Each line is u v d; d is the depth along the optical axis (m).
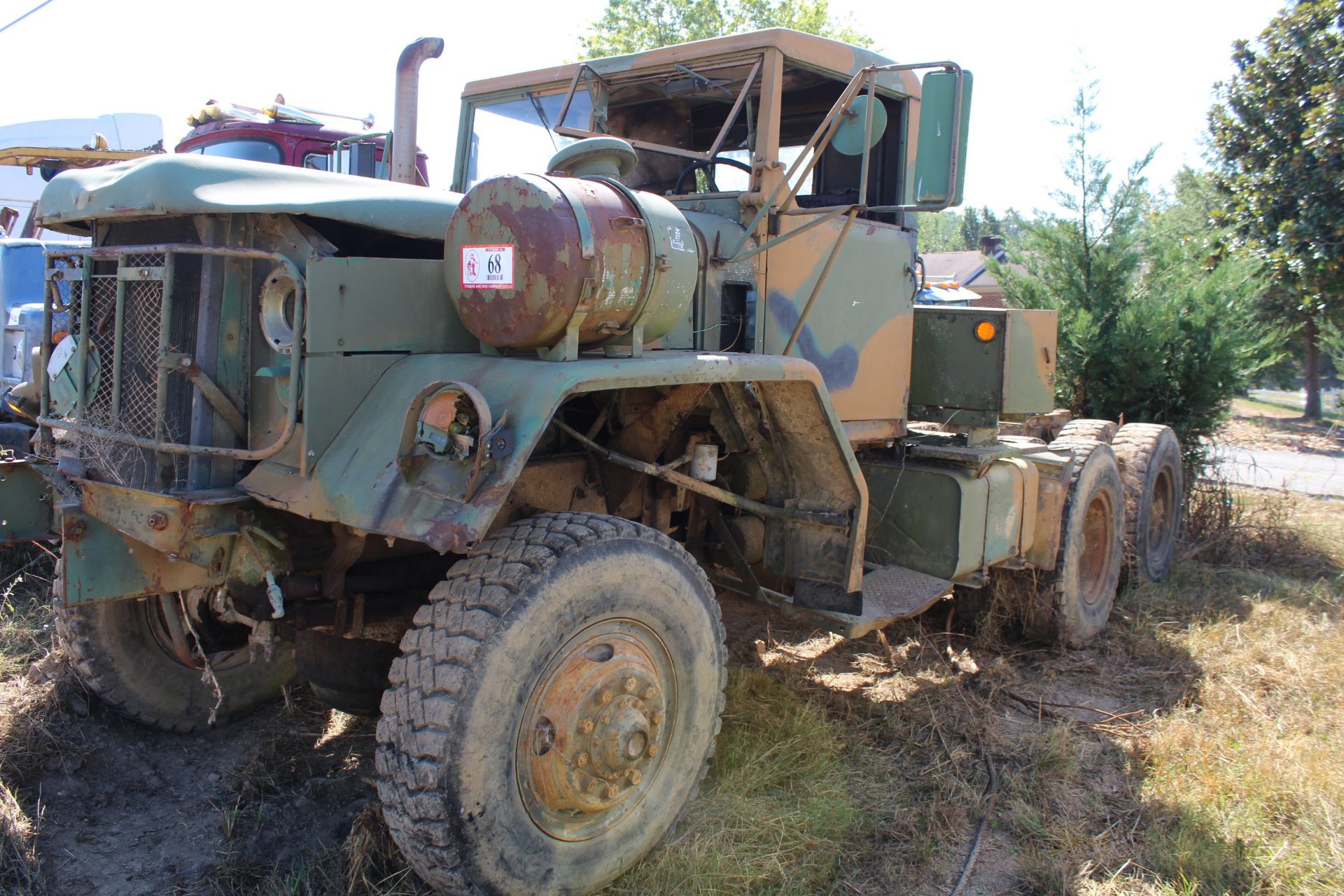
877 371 4.05
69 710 3.32
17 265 6.36
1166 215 8.48
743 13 20.59
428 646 2.17
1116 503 5.11
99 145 8.43
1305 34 16.09
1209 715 3.75
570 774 2.27
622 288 2.42
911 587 3.76
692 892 2.48
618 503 3.01
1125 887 2.67
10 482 3.14
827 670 4.21
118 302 2.60
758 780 3.04
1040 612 4.64
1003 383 4.13
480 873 2.14
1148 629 4.98
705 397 3.12
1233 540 6.73
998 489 4.18
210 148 8.22
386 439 2.31
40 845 2.66
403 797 2.09
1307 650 4.50
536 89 4.00
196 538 2.50
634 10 20.44
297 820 2.86
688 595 2.59
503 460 2.09
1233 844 2.81
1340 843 2.81
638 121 3.92
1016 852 2.85
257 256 2.37
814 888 2.61
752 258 3.39
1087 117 8.01
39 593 4.45
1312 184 15.75
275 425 2.50
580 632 2.34
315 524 2.75
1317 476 11.23
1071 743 3.53
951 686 4.05
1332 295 15.89
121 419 2.67
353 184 2.75
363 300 2.48
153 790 3.03
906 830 2.92
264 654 3.20
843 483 3.17
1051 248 8.16
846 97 3.03
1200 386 7.48
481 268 2.38
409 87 3.53
